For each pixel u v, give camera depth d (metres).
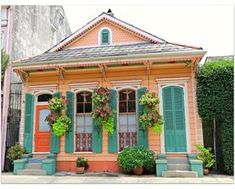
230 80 11.10
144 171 11.06
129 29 13.58
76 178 10.23
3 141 12.66
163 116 11.56
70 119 12.01
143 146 11.22
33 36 16.06
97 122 11.46
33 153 12.19
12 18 13.88
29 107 12.52
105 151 11.65
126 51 12.26
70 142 11.89
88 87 12.29
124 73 12.12
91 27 13.97
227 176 10.44
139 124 11.48
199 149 10.81
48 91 12.60
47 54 13.54
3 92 13.10
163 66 11.87
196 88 11.45
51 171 11.26
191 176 10.22
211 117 11.09
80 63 11.73
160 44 12.93
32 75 12.83
